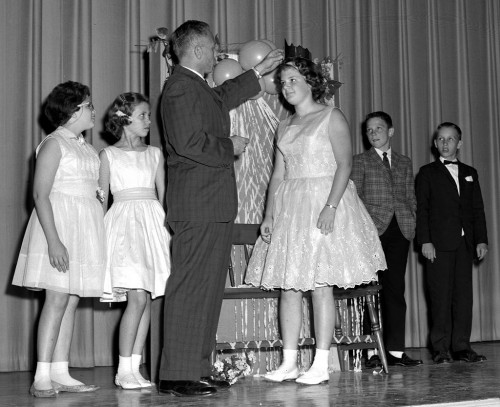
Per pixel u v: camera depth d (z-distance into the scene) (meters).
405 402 2.55
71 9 4.32
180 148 2.69
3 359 4.06
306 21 4.99
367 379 3.26
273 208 3.34
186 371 2.74
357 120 5.04
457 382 3.11
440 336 4.10
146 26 4.52
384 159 4.06
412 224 4.02
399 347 3.92
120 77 4.45
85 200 3.08
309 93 3.33
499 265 5.40
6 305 4.09
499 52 5.57
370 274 3.13
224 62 3.63
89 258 3.04
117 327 4.31
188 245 2.75
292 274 3.08
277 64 3.25
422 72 5.30
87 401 2.75
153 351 3.30
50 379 2.98
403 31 5.24
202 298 2.76
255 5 4.81
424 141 5.25
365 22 5.13
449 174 4.20
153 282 3.12
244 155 3.72
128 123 3.29
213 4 4.69
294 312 3.23
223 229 2.80
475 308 5.30
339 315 3.62
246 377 3.38
